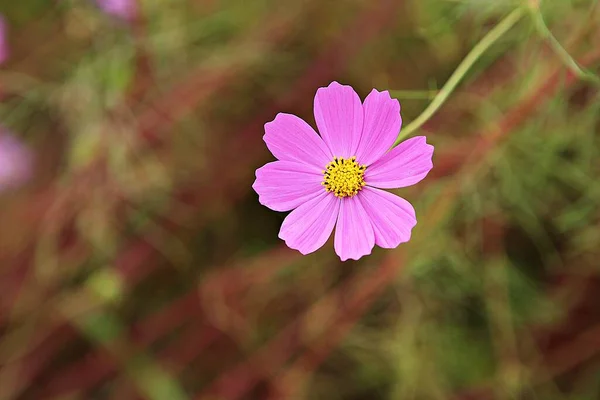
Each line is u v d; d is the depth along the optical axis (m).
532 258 0.72
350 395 0.74
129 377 0.74
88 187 0.72
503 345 0.70
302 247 0.54
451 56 0.67
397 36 0.70
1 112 0.74
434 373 0.71
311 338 0.70
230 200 0.74
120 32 0.71
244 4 0.73
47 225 0.73
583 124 0.64
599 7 0.61
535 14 0.56
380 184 0.53
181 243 0.74
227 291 0.72
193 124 0.74
